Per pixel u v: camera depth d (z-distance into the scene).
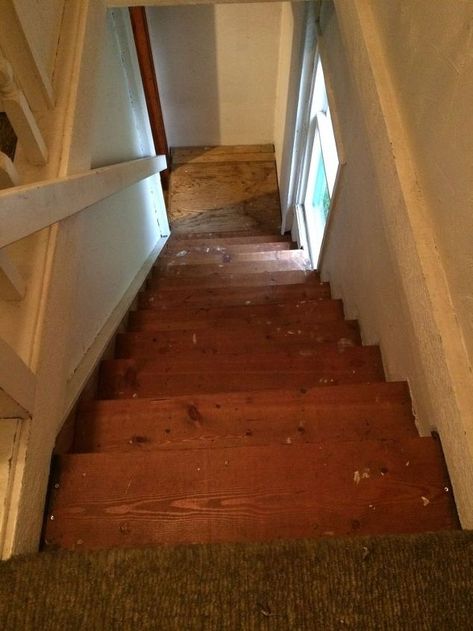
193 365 1.57
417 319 1.00
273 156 4.31
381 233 1.44
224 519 0.91
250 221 3.99
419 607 0.72
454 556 0.75
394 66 1.06
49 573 0.73
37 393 0.89
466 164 0.78
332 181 2.36
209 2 1.62
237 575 0.74
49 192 0.85
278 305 2.14
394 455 0.99
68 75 1.19
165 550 0.76
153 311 2.13
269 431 1.19
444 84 0.83
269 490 0.95
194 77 3.67
